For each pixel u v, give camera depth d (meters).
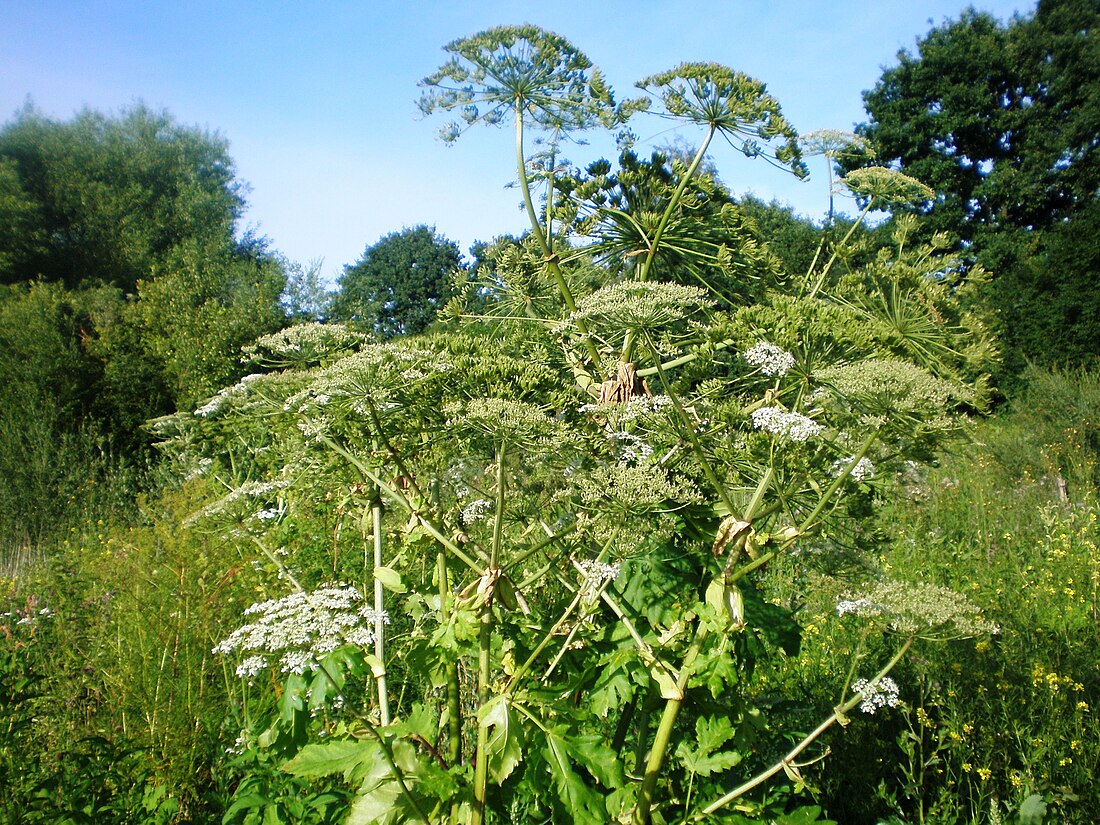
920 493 4.89
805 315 3.65
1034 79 38.09
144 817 4.15
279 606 3.27
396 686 5.07
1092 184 36.81
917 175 38.19
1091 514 9.76
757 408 3.79
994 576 7.50
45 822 3.69
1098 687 5.23
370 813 2.97
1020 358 26.14
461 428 3.46
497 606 3.48
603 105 4.54
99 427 22.09
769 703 4.15
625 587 3.71
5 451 18.20
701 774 3.43
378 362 3.54
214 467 8.70
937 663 5.02
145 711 5.01
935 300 4.20
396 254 49.69
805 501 3.68
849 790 4.36
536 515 4.06
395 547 5.12
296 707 3.16
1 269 37.66
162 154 42.31
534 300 5.12
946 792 4.05
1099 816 4.16
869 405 3.25
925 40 40.28
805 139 4.84
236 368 24.59
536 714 3.21
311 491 4.55
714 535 3.71
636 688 3.63
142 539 8.34
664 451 3.81
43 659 5.91
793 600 5.45
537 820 3.52
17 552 15.28
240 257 41.00
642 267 4.52
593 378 4.47
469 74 4.62
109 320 25.62
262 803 3.52
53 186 39.53
